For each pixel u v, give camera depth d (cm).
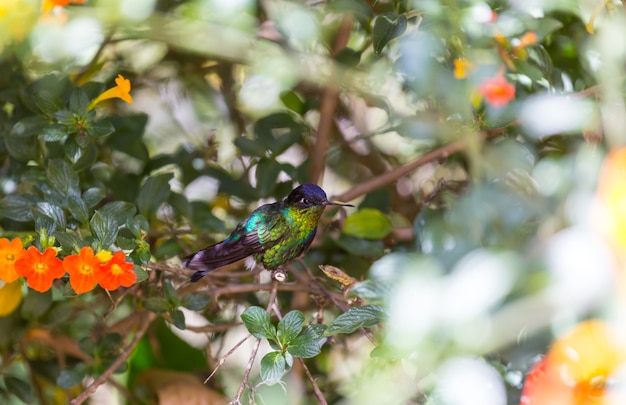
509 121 496
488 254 327
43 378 708
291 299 724
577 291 307
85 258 462
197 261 570
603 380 343
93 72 717
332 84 614
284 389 528
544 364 377
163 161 723
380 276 370
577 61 596
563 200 444
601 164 447
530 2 533
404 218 789
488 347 327
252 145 704
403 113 667
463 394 365
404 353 344
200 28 579
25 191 613
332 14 669
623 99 497
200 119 830
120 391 700
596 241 310
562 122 473
